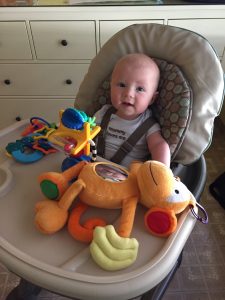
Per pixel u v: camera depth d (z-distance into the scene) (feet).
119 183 1.89
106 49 2.81
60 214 1.80
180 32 2.57
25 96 4.97
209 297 3.14
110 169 2.02
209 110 2.42
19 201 2.08
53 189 1.89
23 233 1.83
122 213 1.83
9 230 1.85
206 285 3.25
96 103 3.01
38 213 1.79
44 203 1.87
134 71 2.46
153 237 1.81
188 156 2.56
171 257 1.67
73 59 4.45
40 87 4.83
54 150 2.51
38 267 1.60
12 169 2.36
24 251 1.73
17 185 2.21
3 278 3.27
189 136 2.48
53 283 1.56
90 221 1.84
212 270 3.40
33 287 2.79
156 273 1.59
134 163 2.26
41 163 2.43
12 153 2.42
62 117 2.21
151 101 2.70
